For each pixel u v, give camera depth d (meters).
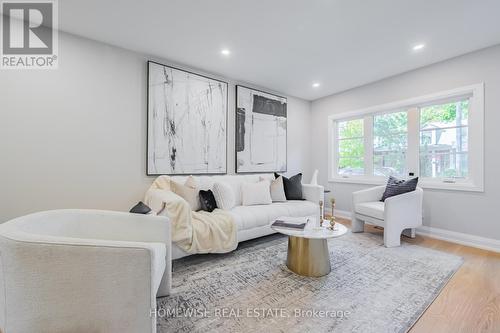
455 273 2.03
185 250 2.09
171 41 2.50
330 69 3.23
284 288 1.78
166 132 2.89
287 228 2.07
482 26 2.23
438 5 1.94
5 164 2.04
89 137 2.43
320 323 1.38
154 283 1.07
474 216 2.72
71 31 2.30
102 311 1.00
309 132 4.68
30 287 0.95
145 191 2.77
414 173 3.29
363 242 2.84
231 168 3.55
